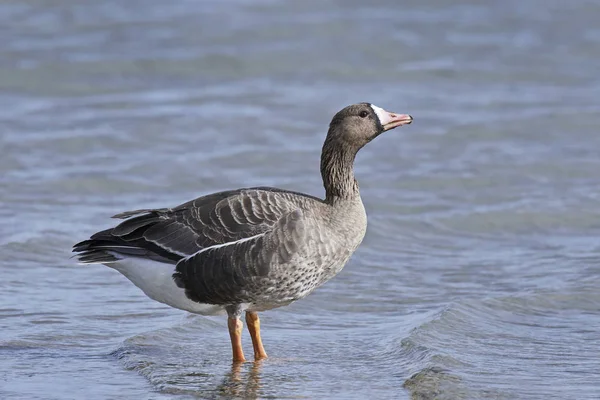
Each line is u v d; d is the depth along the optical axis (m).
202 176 21.38
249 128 24.95
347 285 15.24
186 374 11.42
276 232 11.32
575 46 33.56
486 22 36.44
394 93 28.66
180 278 11.54
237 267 11.33
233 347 11.83
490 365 11.64
